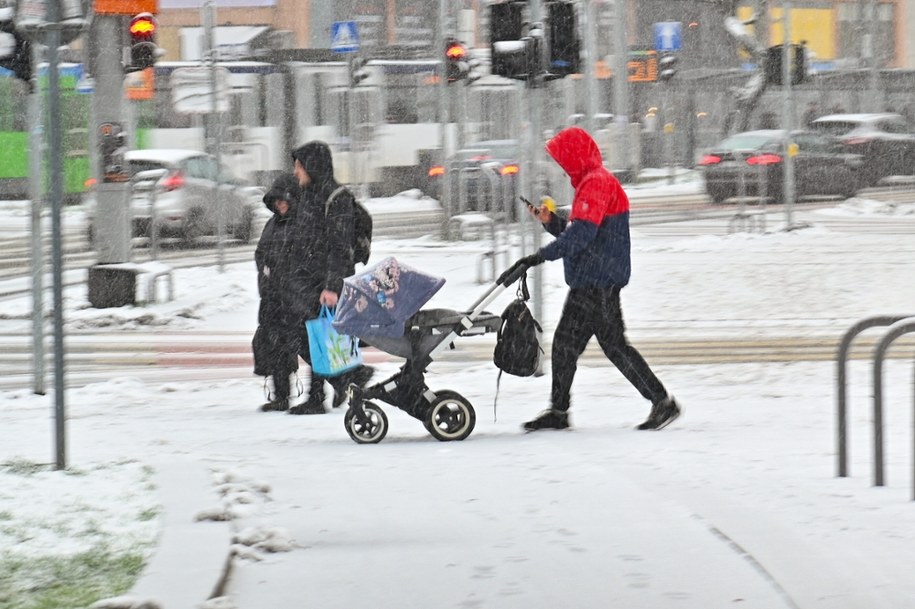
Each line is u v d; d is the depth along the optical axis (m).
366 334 17.39
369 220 20.14
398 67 73.00
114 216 33.84
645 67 82.94
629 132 80.88
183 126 67.94
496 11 23.91
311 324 20.33
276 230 20.95
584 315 18.08
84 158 71.06
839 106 89.56
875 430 13.62
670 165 82.75
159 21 90.56
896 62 123.81
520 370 18.05
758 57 86.69
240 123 67.81
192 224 50.41
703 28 105.12
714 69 99.31
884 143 70.56
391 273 17.41
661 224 57.19
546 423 18.47
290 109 68.69
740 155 51.66
